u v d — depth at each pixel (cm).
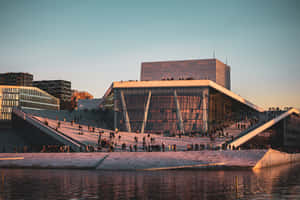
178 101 9269
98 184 3130
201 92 9200
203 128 9119
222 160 5006
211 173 4278
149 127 9294
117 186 2995
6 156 5394
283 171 4656
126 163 4891
